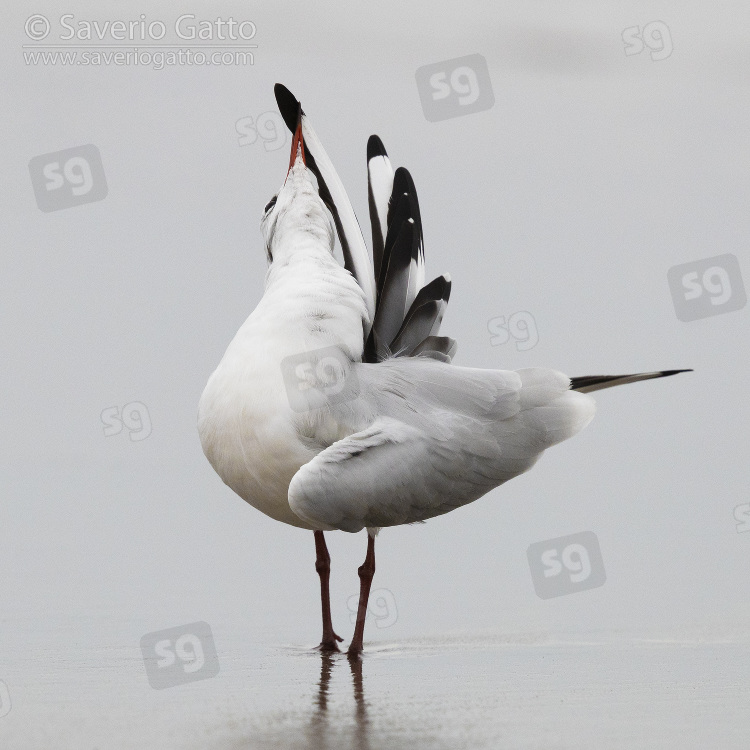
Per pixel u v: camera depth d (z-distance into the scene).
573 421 11.57
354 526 11.32
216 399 11.42
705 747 8.12
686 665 10.88
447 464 11.29
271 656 11.31
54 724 8.66
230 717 8.92
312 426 11.20
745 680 10.28
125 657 10.95
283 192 12.65
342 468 10.91
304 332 11.44
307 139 13.34
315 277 11.84
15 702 9.33
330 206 13.17
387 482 11.05
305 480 10.80
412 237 12.84
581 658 11.20
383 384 11.52
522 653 11.46
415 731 8.54
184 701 9.44
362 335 11.88
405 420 11.32
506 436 11.48
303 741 8.23
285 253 12.25
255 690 9.87
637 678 10.33
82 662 10.75
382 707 9.28
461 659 11.22
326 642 11.78
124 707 9.21
